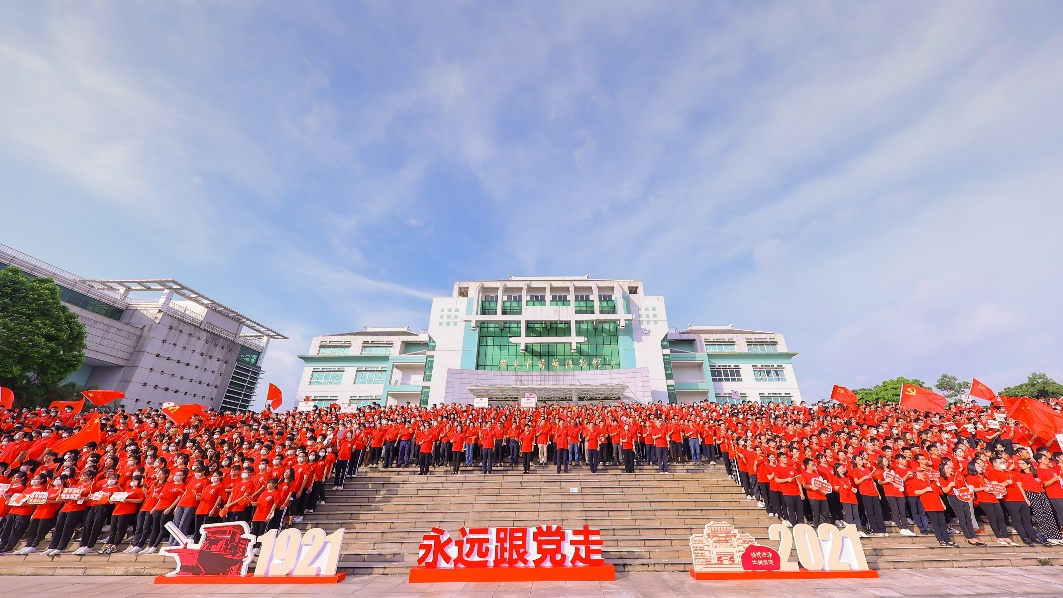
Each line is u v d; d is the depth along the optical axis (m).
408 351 48.50
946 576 7.37
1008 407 11.56
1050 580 6.88
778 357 44.28
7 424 14.20
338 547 7.68
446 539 7.79
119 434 13.06
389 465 14.46
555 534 7.79
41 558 8.51
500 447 15.15
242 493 9.30
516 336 41.75
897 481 9.50
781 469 10.17
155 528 8.91
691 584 7.18
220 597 6.51
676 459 14.87
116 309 42.75
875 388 40.38
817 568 7.47
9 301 25.58
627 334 41.22
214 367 50.56
